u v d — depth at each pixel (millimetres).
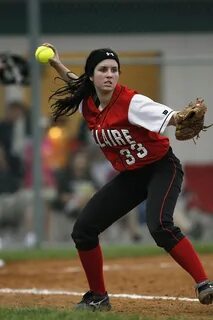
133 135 22438
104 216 23562
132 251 46531
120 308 25297
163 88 52906
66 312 22109
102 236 51500
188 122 21266
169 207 22531
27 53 54688
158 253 46125
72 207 51594
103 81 22406
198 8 54625
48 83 52031
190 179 51562
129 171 23156
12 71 50625
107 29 54531
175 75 52812
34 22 50406
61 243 51375
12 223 51594
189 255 22422
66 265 42000
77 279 35938
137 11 54594
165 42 54531
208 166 51812
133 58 54000
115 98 22453
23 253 47531
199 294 22344
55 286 33656
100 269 24219
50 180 51656
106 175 51594
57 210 51594
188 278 34500
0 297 30109
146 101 21969
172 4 54531
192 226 51219
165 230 22328
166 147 22859
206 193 51469
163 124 21609
